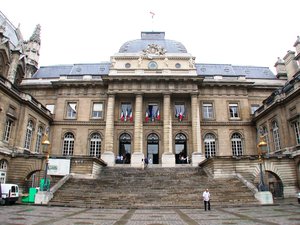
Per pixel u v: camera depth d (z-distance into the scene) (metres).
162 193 19.89
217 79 36.75
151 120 35.12
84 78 36.91
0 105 24.52
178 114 35.56
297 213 13.17
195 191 20.14
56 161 24.73
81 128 35.22
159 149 33.72
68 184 21.95
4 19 41.88
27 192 26.23
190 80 34.47
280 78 39.41
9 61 33.59
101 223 10.47
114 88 34.66
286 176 24.53
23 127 27.80
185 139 34.66
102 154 32.19
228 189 20.39
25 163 25.80
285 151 27.06
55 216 12.44
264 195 18.33
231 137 35.00
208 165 25.88
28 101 28.33
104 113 35.59
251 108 36.94
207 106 36.34
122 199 18.69
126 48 39.28
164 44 39.81
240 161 24.30
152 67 36.25
